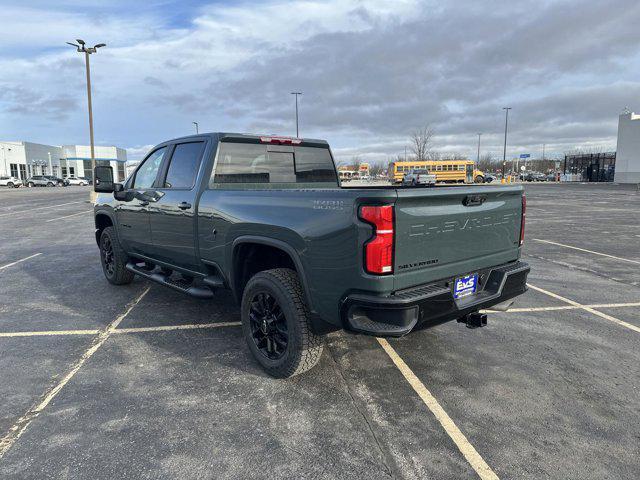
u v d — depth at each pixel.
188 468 2.50
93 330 4.66
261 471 2.48
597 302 5.79
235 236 3.80
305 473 2.46
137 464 2.52
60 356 4.00
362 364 3.86
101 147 87.38
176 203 4.52
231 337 4.46
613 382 3.55
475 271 3.50
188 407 3.13
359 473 2.47
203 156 4.36
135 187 5.58
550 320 5.07
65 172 83.88
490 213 3.56
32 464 2.51
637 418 3.04
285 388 3.42
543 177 68.88
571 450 2.68
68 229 13.52
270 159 4.74
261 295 3.64
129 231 5.57
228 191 3.93
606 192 35.03
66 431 2.84
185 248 4.51
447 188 3.11
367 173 83.31
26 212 19.78
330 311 3.10
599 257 8.92
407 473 2.47
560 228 13.51
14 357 3.97
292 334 3.36
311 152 5.15
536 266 8.07
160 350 4.13
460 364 3.87
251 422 2.95
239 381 3.53
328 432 2.85
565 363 3.91
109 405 3.15
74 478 2.40
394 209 2.82
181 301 5.73
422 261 3.04
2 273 7.42
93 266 7.99
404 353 4.10
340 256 2.96
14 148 67.25
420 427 2.91
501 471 2.49
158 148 5.15
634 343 4.38
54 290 6.30
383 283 2.83
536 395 3.34
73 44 25.69
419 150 67.81
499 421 2.99
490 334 4.61
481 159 106.12
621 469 2.52
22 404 3.17
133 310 5.35
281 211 3.38
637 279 7.07
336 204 2.98
